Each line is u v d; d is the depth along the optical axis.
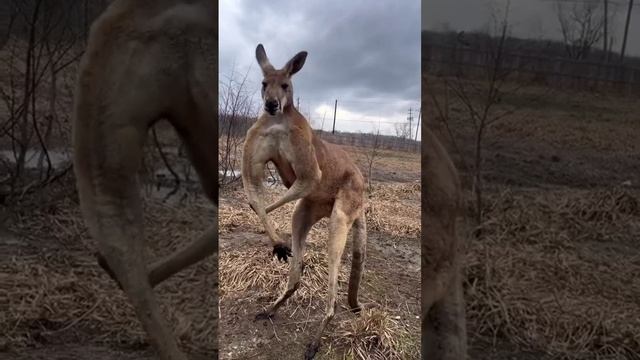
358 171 2.41
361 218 2.50
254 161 2.02
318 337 2.31
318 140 2.24
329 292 2.35
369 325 2.51
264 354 2.36
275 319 2.62
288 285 2.58
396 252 3.47
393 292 2.96
